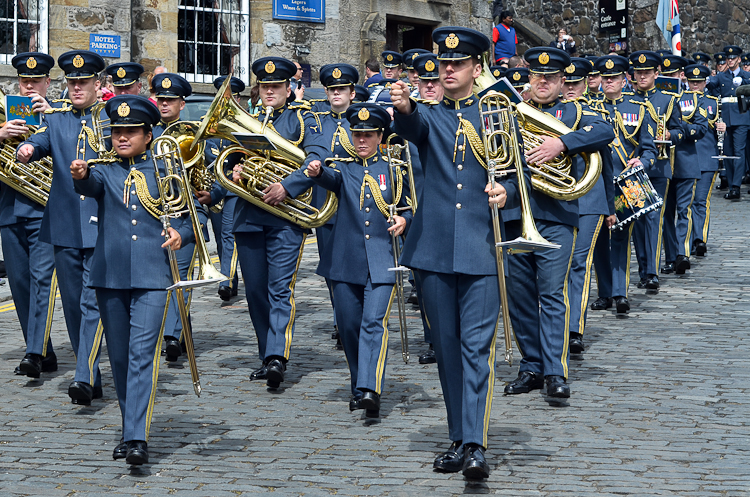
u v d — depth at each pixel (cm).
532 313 695
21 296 766
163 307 562
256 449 582
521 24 2619
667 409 652
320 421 641
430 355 800
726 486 511
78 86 693
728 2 2592
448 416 544
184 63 1783
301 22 1897
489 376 522
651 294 1073
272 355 728
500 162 519
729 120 1767
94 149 682
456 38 518
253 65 764
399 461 558
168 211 558
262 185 717
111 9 1633
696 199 1292
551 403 671
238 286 1190
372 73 1229
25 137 721
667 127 1059
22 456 571
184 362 809
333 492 509
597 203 798
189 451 580
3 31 1557
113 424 638
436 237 527
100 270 561
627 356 799
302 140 734
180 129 653
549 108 699
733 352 808
